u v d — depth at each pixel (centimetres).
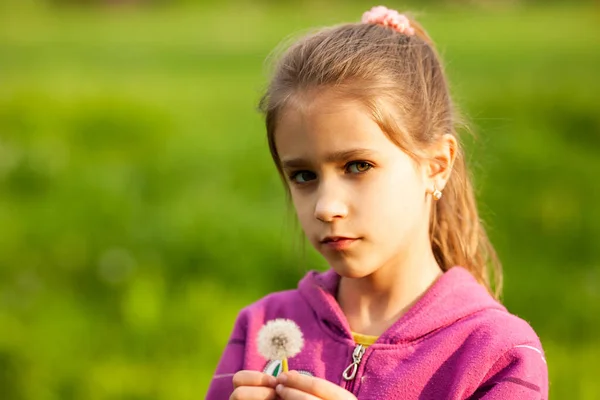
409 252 352
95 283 866
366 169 326
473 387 324
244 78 1764
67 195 1045
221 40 2352
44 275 882
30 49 2275
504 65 1730
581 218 945
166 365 731
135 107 1370
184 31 2598
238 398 320
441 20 2733
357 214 324
